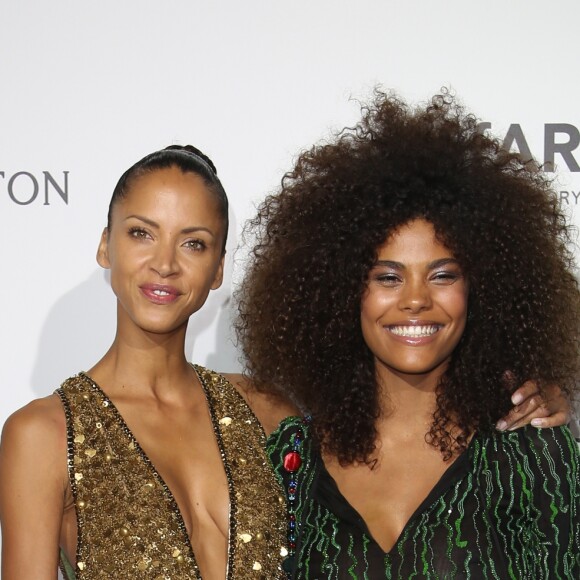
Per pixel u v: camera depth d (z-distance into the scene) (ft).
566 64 8.70
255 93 8.79
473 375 6.29
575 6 8.68
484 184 6.26
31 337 8.84
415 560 5.83
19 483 5.82
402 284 6.00
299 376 6.63
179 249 6.21
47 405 6.07
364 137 6.77
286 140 8.79
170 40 8.77
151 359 6.40
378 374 6.45
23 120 8.76
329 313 6.50
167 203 6.15
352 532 6.02
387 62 8.74
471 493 6.01
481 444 6.15
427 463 6.25
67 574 6.02
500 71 8.72
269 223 6.97
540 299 6.36
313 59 8.77
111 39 8.75
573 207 8.72
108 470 5.96
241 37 8.77
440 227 5.92
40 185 8.79
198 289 6.27
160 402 6.41
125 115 8.78
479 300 6.24
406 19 8.73
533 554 5.95
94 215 8.81
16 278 8.82
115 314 8.89
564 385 6.68
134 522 5.82
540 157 8.73
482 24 8.72
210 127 8.80
